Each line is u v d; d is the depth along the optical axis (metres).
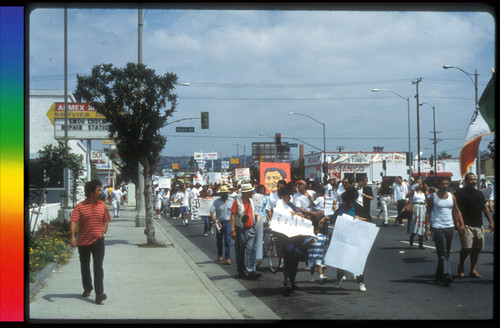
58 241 15.37
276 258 14.29
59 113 42.22
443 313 8.03
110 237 20.25
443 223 10.40
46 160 16.92
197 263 13.96
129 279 10.89
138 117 17.20
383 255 14.38
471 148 13.71
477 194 10.79
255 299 9.28
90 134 42.41
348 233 9.62
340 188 18.31
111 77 16.97
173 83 17.38
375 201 34.59
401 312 8.15
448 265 10.20
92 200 8.87
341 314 8.09
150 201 17.45
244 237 11.41
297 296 9.49
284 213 9.57
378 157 87.25
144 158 17.45
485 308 8.33
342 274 10.11
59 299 8.93
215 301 8.80
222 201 13.92
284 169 21.95
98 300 8.61
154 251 15.86
